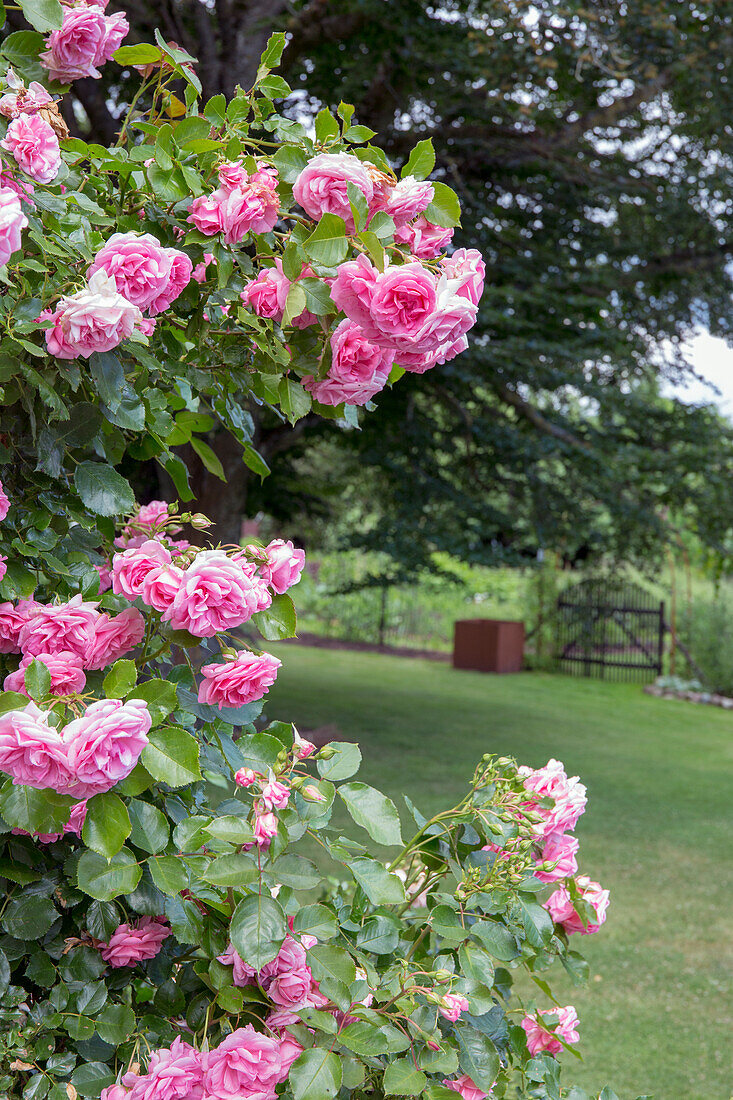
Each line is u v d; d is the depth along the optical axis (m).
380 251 1.53
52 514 1.81
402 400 9.48
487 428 9.37
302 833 1.54
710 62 8.07
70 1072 1.63
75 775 1.30
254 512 10.77
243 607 1.51
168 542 1.79
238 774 1.53
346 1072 1.59
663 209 9.52
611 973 4.90
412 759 8.80
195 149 1.74
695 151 9.73
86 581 1.83
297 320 1.83
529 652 17.39
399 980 1.71
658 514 10.37
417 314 1.53
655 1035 4.23
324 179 1.63
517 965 2.07
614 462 9.05
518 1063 2.06
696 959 5.10
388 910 1.88
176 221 1.82
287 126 1.87
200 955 1.70
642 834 7.28
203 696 1.61
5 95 1.66
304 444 10.30
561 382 9.12
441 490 9.77
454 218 1.73
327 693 12.58
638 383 11.99
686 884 6.23
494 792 1.94
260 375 1.99
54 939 1.75
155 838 1.54
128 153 1.92
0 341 1.55
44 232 1.68
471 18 7.84
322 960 1.58
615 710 13.07
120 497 1.75
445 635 19.50
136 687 1.45
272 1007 1.62
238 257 1.80
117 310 1.48
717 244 10.03
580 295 9.20
